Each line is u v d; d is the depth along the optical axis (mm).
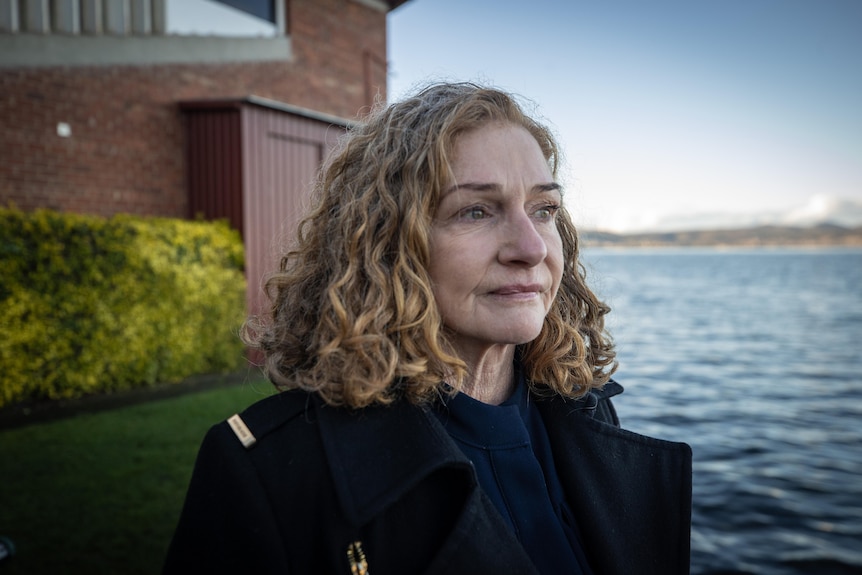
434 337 954
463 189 968
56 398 5781
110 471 4070
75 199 7062
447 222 984
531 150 1018
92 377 5961
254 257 8008
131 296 6273
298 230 1136
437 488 999
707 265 151250
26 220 5527
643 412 11227
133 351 6301
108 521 3361
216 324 7242
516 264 975
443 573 917
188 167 8172
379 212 986
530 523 1063
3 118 6438
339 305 950
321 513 941
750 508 5922
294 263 1124
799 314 36875
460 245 969
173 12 8039
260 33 9188
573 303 1311
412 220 956
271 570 907
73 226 5816
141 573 2854
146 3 7758
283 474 950
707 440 9094
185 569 945
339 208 1060
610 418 1402
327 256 1052
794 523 5539
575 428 1229
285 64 9484
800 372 16516
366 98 10906
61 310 5699
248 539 917
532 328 990
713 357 19516
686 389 13812
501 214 994
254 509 922
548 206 1057
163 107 7949
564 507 1167
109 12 7383
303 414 1002
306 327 1052
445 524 987
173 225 6926
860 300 49125
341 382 950
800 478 6984
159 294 6535
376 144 1033
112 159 7410
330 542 917
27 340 5453
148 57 7770
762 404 12055
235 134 7938
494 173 971
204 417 5293
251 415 1007
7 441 4629
